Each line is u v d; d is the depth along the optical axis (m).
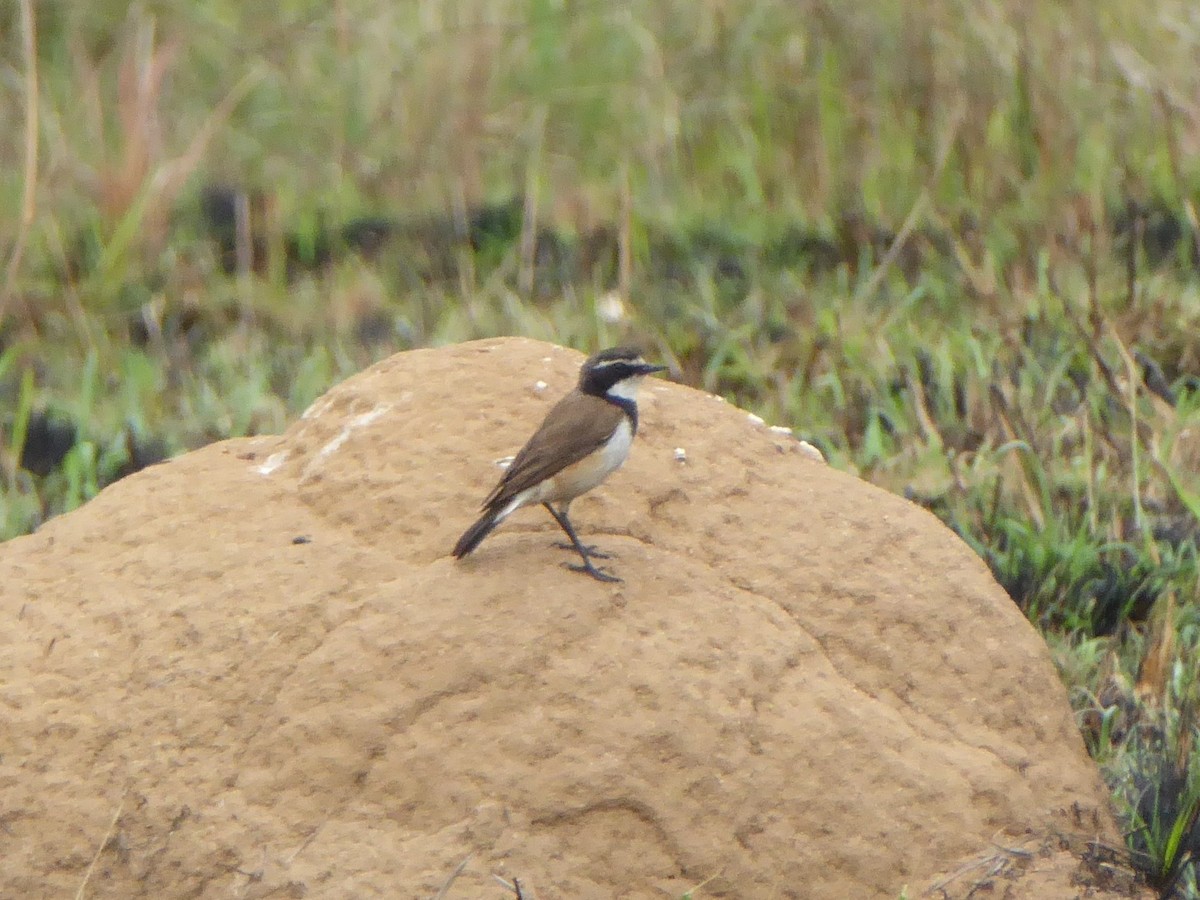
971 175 17.39
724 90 19.06
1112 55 17.89
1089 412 13.46
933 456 13.44
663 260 17.67
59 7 21.19
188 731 7.95
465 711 7.82
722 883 7.68
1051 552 12.01
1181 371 14.65
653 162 18.78
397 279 17.78
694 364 15.38
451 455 8.91
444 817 7.64
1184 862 8.65
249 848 7.62
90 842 7.75
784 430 9.84
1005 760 8.42
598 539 8.59
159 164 18.70
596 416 8.13
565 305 16.73
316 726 7.84
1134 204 16.98
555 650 7.94
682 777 7.76
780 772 7.88
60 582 8.67
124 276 17.77
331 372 15.84
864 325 15.66
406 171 19.19
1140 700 10.52
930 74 17.92
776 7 19.28
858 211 17.58
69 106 19.94
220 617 8.26
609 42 19.91
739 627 8.20
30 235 18.03
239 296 17.69
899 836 7.95
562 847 7.62
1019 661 8.73
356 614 8.14
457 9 20.34
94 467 14.44
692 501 8.89
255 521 8.83
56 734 8.02
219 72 20.59
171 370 16.25
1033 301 15.47
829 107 18.38
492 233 18.50
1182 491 12.14
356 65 20.20
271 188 19.42
